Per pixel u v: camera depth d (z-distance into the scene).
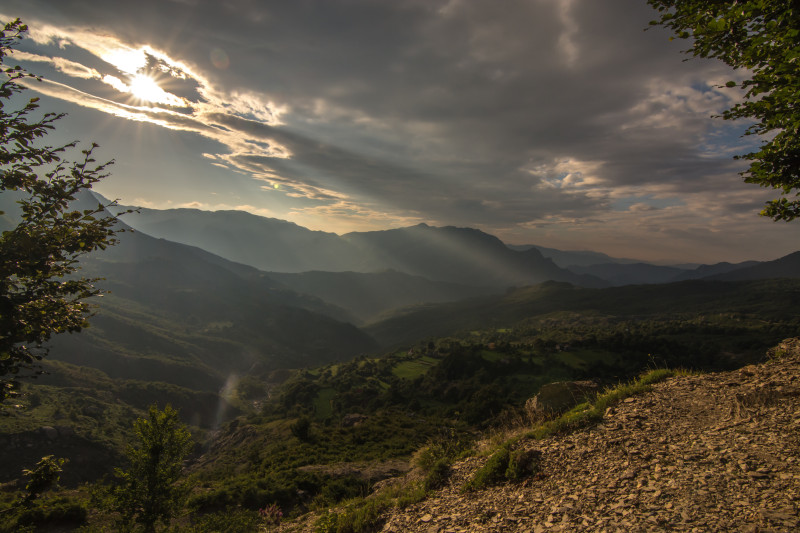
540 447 8.22
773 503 4.27
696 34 6.82
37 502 6.90
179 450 9.38
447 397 91.44
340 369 160.25
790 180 6.58
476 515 6.54
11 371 6.35
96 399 108.00
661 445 6.77
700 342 112.56
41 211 6.70
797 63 5.42
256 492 20.78
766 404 7.09
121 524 8.75
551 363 92.50
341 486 22.30
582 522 5.06
